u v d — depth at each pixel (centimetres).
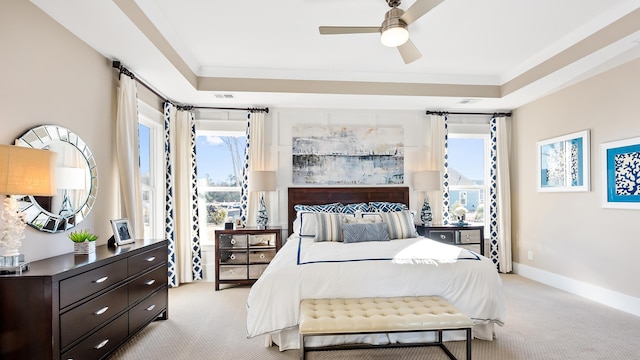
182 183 457
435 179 467
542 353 248
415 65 403
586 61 321
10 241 184
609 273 355
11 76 202
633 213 330
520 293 398
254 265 432
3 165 173
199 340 275
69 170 248
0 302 175
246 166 475
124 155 310
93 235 265
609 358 241
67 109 250
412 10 225
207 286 441
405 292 262
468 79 438
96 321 215
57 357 179
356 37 327
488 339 269
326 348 237
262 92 415
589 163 378
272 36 325
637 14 264
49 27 232
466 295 265
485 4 269
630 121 333
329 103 469
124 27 247
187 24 301
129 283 256
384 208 462
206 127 483
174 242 436
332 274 262
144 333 290
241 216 476
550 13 283
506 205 502
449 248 314
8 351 176
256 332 252
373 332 208
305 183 491
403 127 507
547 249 441
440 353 251
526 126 483
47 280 176
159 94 412
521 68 400
